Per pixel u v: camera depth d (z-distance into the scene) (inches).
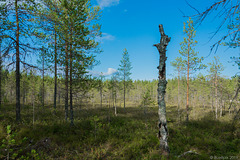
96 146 256.5
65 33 333.7
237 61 246.7
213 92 646.5
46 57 322.0
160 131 207.3
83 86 375.9
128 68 984.3
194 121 531.8
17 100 330.6
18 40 287.7
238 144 277.6
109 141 278.4
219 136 335.6
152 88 2048.5
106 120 508.7
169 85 1696.6
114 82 829.2
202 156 223.1
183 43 580.7
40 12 298.0
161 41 219.5
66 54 354.3
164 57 215.3
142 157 206.8
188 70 578.6
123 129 380.8
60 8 344.2
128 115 703.1
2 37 240.8
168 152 201.0
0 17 245.3
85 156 210.5
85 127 367.6
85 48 368.2
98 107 1009.5
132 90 2041.1
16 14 280.1
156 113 756.0
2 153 175.3
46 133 296.5
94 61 379.2
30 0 282.0
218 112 776.9
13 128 285.0
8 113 473.1
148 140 282.8
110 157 212.5
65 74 367.6
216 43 72.6
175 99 1571.1
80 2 341.7
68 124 372.5
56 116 501.4
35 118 439.8
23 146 220.5
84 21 368.2
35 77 336.2
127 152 231.8
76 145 254.8
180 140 309.3
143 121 536.1
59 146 241.9
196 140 306.0
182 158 207.0
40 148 221.0
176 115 712.4
